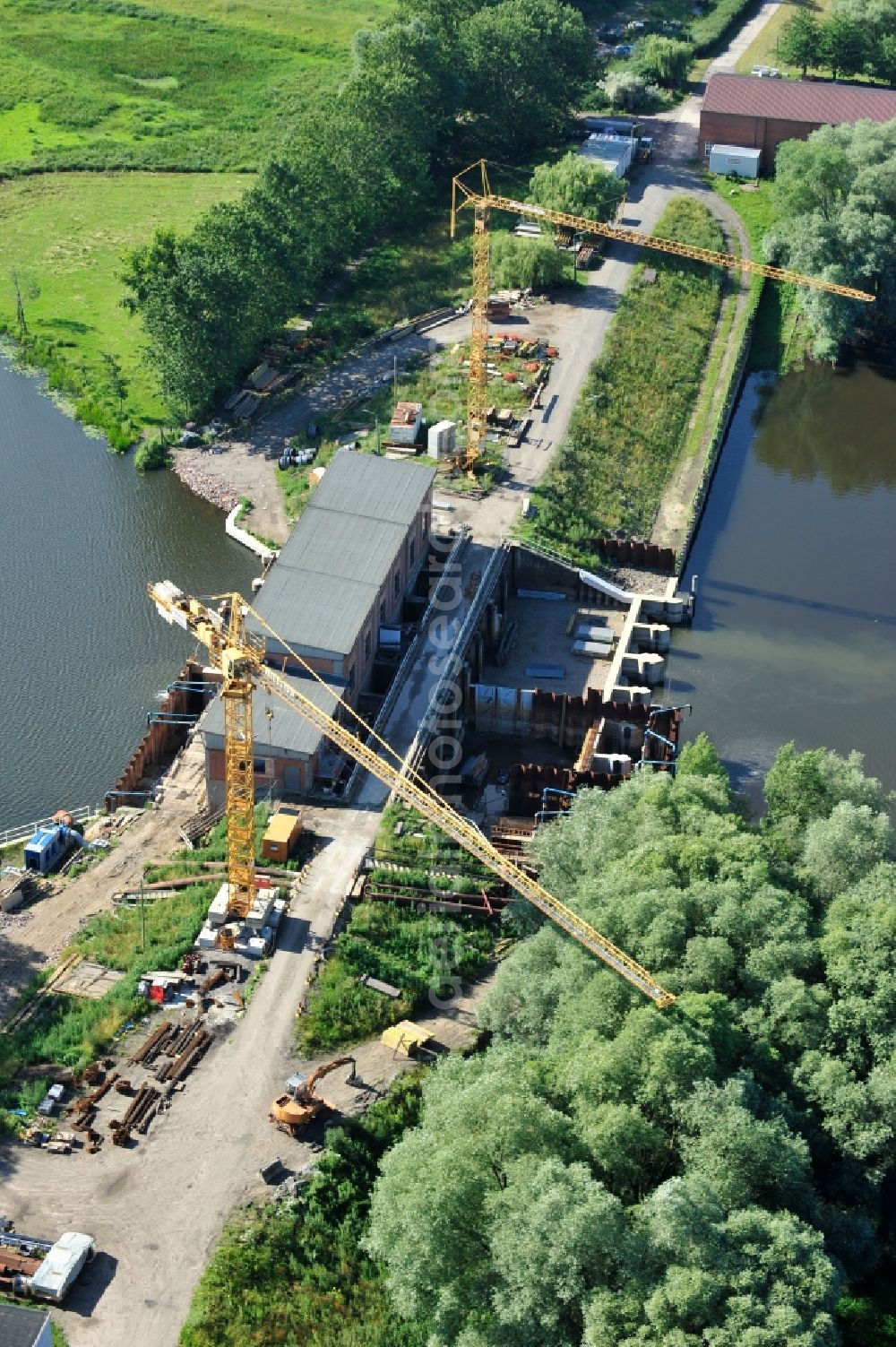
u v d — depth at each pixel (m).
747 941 120.50
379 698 169.25
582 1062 108.81
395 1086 122.44
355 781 155.88
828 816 140.25
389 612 177.88
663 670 184.25
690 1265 97.06
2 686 171.25
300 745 151.75
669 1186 99.62
